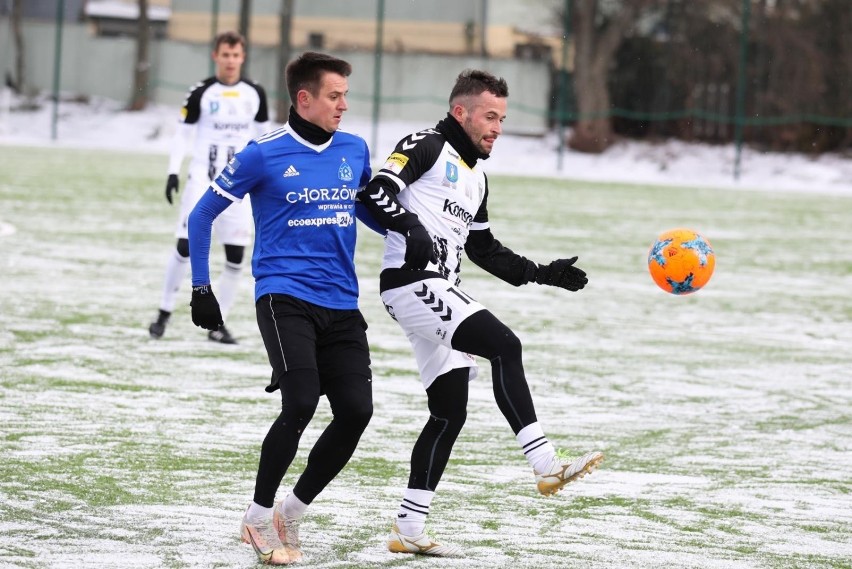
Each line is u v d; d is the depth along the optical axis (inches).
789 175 4478.3
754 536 668.1
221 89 1263.5
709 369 1205.1
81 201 2615.7
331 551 617.0
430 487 621.0
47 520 645.9
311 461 607.8
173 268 1229.7
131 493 706.2
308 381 593.6
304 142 622.5
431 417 635.5
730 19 4626.0
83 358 1117.7
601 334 1387.8
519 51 4800.7
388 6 4805.6
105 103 5002.5
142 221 2315.5
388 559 607.2
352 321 623.2
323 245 619.8
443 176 637.9
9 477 727.7
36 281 1562.5
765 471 821.9
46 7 5054.1
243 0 4714.6
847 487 784.9
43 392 972.6
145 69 4963.1
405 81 4822.8
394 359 1180.5
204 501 695.7
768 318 1560.0
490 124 641.0
